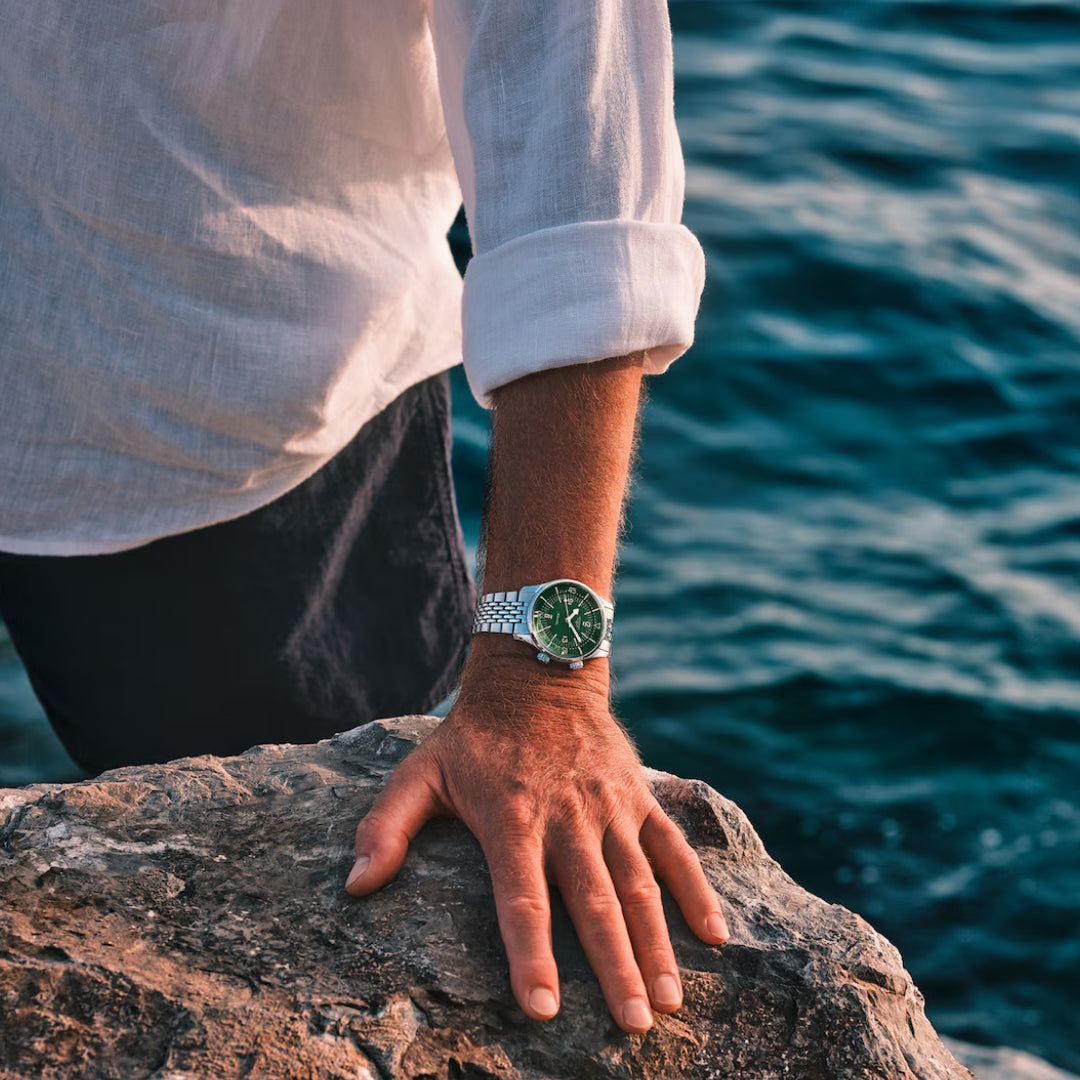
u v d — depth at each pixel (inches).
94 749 71.2
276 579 66.5
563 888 46.4
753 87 374.0
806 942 52.5
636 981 44.7
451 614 75.0
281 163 56.8
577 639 48.4
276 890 51.3
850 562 204.5
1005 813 157.9
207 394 58.5
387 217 60.5
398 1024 45.9
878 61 398.0
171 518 62.2
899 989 51.8
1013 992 133.8
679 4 430.6
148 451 60.2
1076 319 275.7
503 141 49.4
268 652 67.7
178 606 65.7
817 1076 47.5
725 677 179.0
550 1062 46.2
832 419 242.1
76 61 53.9
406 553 71.7
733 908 53.8
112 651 66.9
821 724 171.5
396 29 55.9
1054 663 183.2
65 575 65.1
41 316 57.7
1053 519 217.0
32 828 53.3
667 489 221.1
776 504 219.3
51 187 55.8
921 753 167.2
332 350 59.3
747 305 273.1
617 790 48.3
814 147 339.6
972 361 260.5
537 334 47.6
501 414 49.4
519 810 46.9
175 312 57.2
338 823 55.1
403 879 51.3
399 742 61.9
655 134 49.6
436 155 61.7
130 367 57.9
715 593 195.8
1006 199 323.3
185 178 55.5
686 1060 47.3
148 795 56.1
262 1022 45.0
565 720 48.8
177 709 68.7
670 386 247.9
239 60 54.2
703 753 166.2
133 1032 44.5
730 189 314.8
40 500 61.2
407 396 69.1
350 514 67.9
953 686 177.8
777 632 187.9
